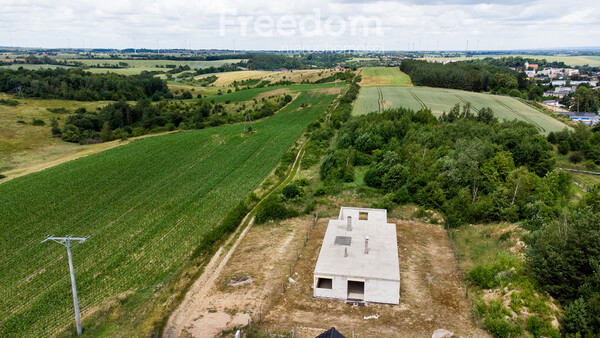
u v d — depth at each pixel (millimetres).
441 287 36938
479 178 57844
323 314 33188
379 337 30188
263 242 47156
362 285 37312
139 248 46375
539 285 33812
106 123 119438
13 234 50562
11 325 33344
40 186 67875
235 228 51406
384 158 68250
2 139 98562
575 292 31953
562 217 38906
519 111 120812
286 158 81688
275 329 31328
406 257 42625
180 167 79312
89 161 83375
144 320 32562
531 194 52219
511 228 46188
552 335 28453
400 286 37062
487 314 31844
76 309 31094
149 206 59375
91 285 38906
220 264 42219
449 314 32875
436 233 48906
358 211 49094
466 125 83000
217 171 76500
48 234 50594
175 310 34281
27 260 44062
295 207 57438
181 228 51688
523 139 71625
